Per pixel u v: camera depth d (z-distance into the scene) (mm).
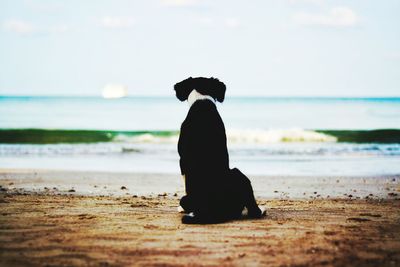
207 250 4812
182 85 6676
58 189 10086
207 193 6188
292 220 6406
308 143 23266
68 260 4480
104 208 7289
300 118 37625
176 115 39344
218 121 6391
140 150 20547
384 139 23953
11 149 20672
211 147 6270
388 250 4828
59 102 45469
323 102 47156
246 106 46438
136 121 36094
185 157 6332
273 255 4633
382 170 14500
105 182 11422
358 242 5125
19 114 40344
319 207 7695
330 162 16656
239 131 24141
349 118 37438
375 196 9516
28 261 4449
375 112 40375
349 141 24031
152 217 6543
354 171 14219
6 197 8484
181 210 6906
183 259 4508
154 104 45000
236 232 5609
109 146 21953
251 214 6566
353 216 6773
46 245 4977
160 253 4703
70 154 19172
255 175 13156
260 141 23766
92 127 33562
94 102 45906
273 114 40562
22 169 14039
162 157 18344
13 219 6293
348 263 4395
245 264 4348
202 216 6090
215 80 6676
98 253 4699
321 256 4602
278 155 18859
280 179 12234
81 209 7160
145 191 10062
